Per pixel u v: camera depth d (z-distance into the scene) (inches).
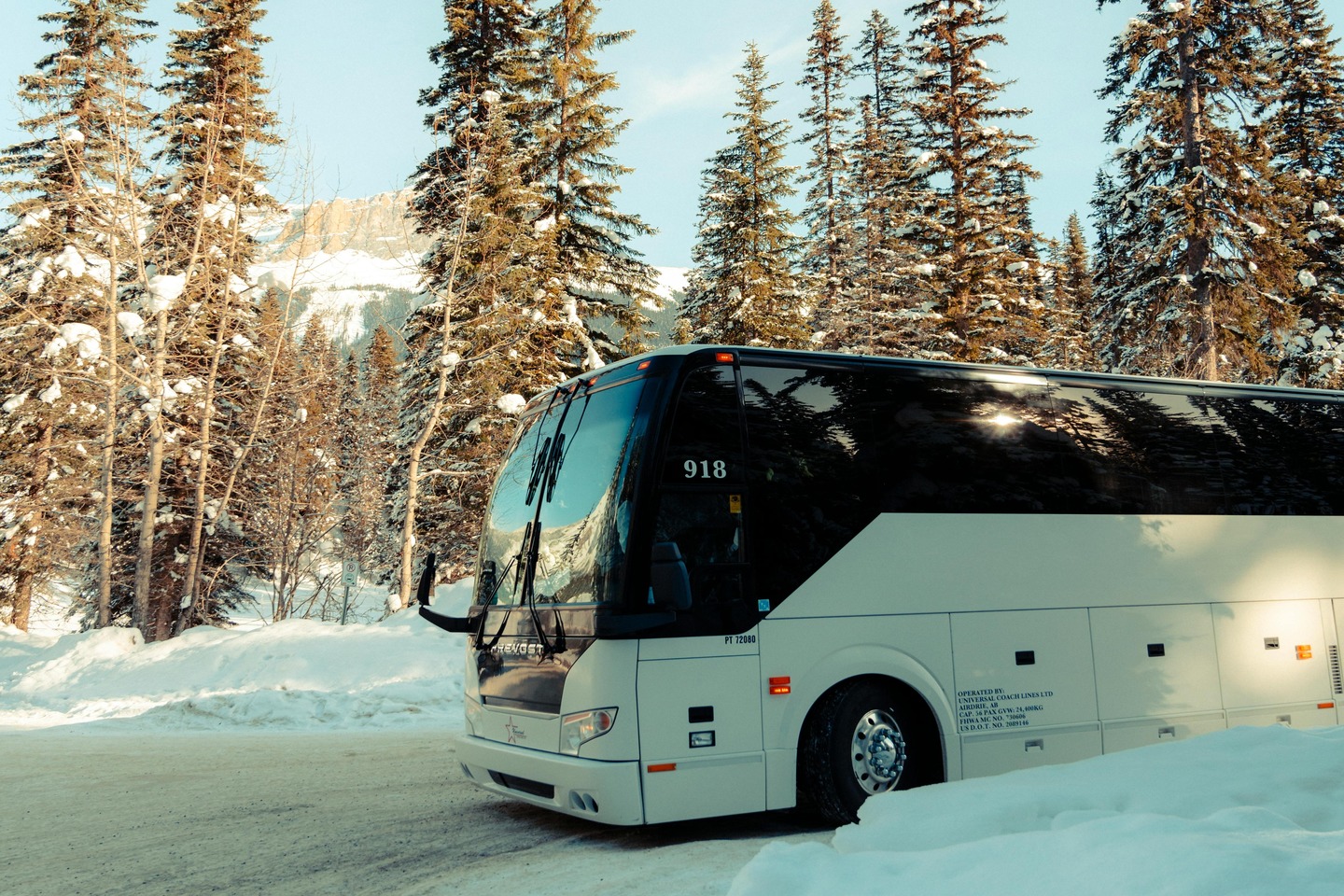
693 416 260.1
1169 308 1031.6
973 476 300.5
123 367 967.6
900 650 274.8
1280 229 1047.0
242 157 999.0
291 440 1184.8
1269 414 369.7
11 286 1105.4
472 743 281.4
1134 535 325.7
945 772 275.6
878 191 1637.6
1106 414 332.5
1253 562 348.2
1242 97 1045.8
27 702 663.8
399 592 889.5
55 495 1208.2
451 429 1058.1
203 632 771.4
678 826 275.9
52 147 1085.1
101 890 227.1
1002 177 1439.5
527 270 1003.3
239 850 259.9
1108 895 135.9
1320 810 194.5
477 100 1006.4
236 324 1122.7
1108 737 304.8
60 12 1092.5
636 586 241.1
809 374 282.2
